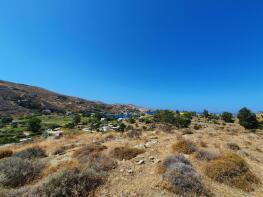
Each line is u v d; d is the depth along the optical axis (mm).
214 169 8875
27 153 12938
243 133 28125
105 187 7332
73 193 6715
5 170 8477
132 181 7855
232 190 7852
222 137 20594
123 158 10781
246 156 13141
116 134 21422
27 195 6473
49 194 6500
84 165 9023
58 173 7535
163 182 7570
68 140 20734
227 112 55562
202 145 14359
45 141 21875
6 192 6836
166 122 44438
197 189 7273
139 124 53469
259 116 55844
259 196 7656
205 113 63281
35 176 8656
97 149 12555
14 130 63125
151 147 13055
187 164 9445
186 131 23344
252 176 8961
